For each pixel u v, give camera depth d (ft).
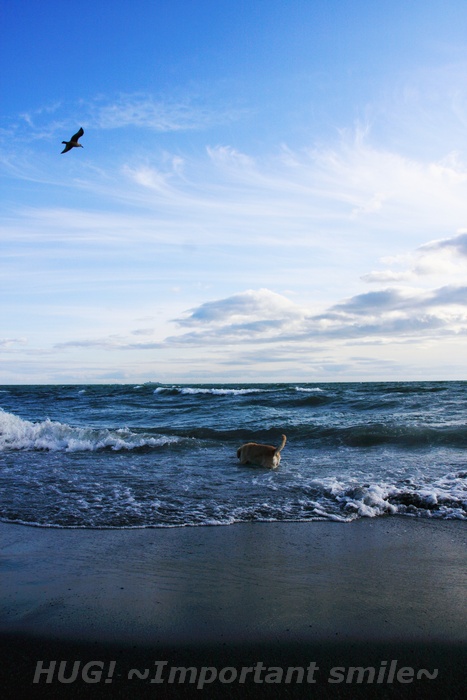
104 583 13.25
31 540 16.94
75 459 33.32
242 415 57.88
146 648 10.18
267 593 12.61
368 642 10.32
